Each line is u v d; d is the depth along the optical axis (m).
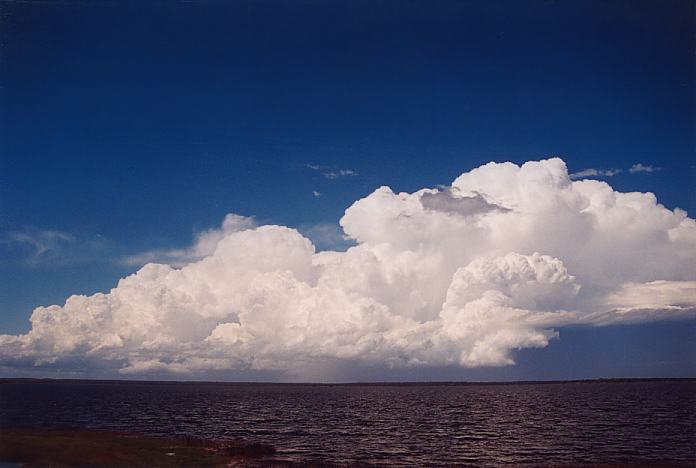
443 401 123.44
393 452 48.16
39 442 43.47
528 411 89.75
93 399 124.50
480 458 45.16
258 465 40.06
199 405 109.19
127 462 39.41
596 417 76.94
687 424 67.00
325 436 59.19
